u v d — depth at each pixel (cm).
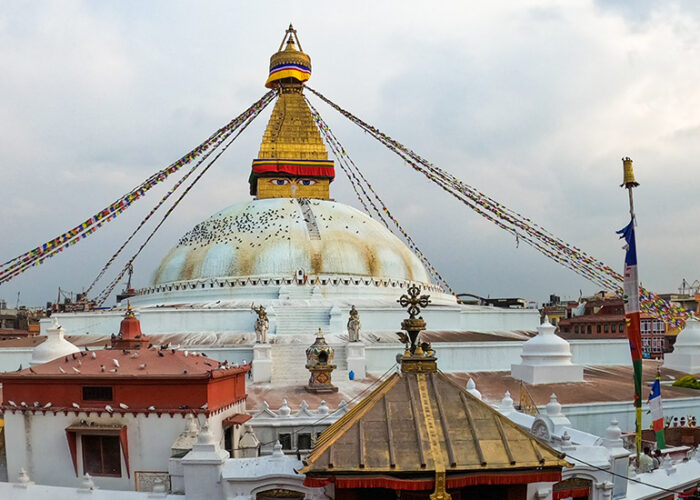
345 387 2972
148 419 1891
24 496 1688
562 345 3153
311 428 2250
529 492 1228
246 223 4638
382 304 4041
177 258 4625
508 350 3538
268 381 3081
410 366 1006
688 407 2984
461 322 4209
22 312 8806
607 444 1655
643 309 3466
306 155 5225
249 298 4141
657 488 1733
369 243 4597
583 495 1557
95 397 1934
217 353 3253
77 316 3928
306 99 5478
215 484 1469
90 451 1916
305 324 3747
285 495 1441
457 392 966
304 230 4512
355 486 849
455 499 915
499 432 904
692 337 3759
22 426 1958
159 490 1617
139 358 2055
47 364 2062
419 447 870
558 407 1802
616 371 3600
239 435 2131
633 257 2073
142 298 4647
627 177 2108
